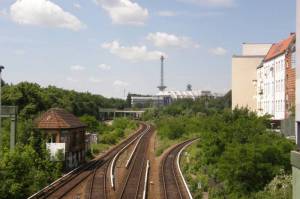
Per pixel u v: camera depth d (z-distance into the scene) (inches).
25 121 2009.1
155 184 1764.3
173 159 2536.9
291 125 2244.1
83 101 5792.3
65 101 4382.4
